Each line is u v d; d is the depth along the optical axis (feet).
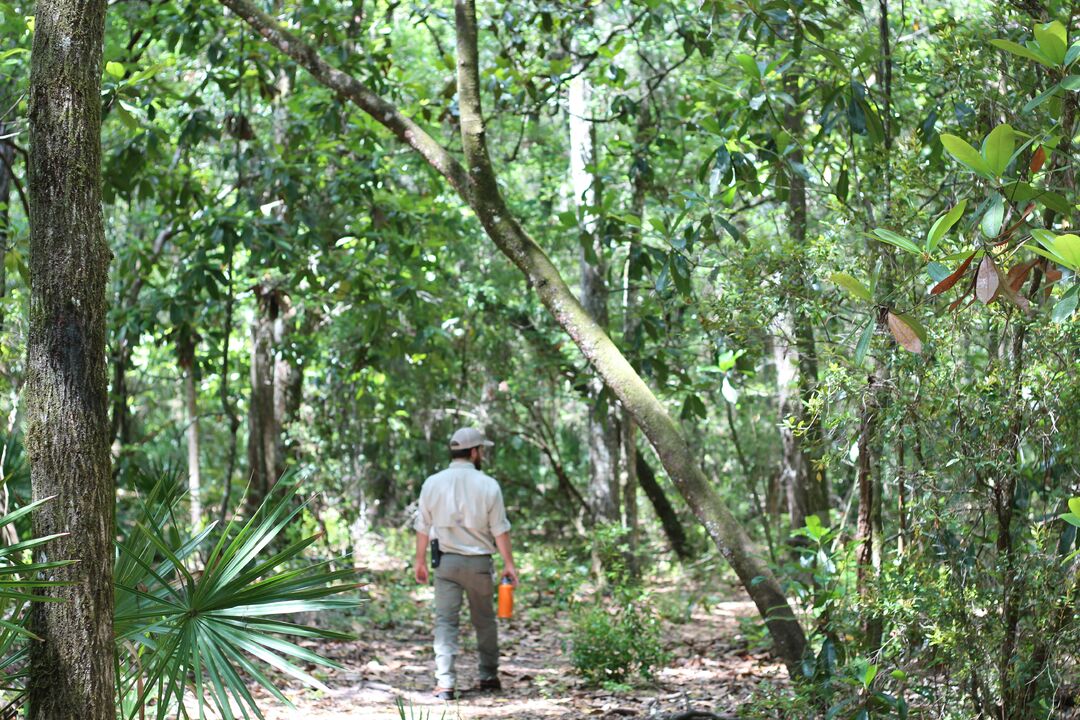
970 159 9.81
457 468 25.04
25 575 9.76
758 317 16.55
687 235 18.47
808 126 24.56
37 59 10.13
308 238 30.27
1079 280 10.29
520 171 57.21
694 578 44.75
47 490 9.75
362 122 30.48
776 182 19.90
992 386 13.99
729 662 27.89
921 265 14.53
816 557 17.72
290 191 30.17
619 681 25.58
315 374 46.01
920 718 15.16
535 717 22.04
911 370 14.49
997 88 15.94
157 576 11.09
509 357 54.29
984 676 14.53
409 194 36.45
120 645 12.42
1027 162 14.80
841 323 18.20
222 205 32.58
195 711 20.17
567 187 50.85
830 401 15.14
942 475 14.83
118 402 34.12
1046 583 13.76
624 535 43.16
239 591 11.07
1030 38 15.35
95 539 9.86
